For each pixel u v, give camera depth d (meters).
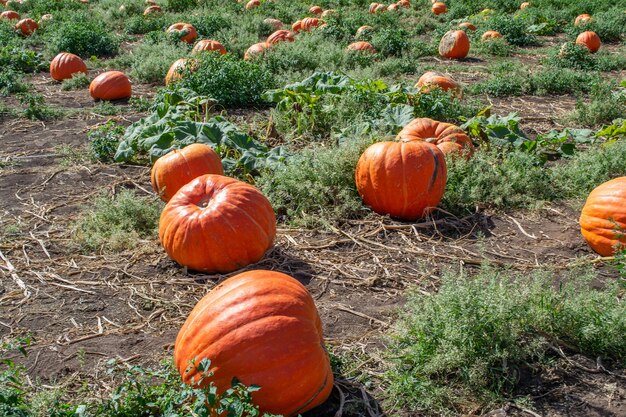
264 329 3.77
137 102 11.59
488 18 21.12
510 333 4.39
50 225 6.88
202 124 8.39
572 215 7.18
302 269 5.93
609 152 8.20
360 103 9.78
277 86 12.23
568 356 4.61
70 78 13.89
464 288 4.54
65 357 4.68
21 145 9.49
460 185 7.36
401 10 23.69
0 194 7.71
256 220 5.80
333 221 6.85
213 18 19.83
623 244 6.01
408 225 6.76
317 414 4.11
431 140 7.84
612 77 14.72
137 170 8.53
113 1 24.06
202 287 5.63
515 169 7.76
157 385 4.25
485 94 12.85
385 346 4.78
